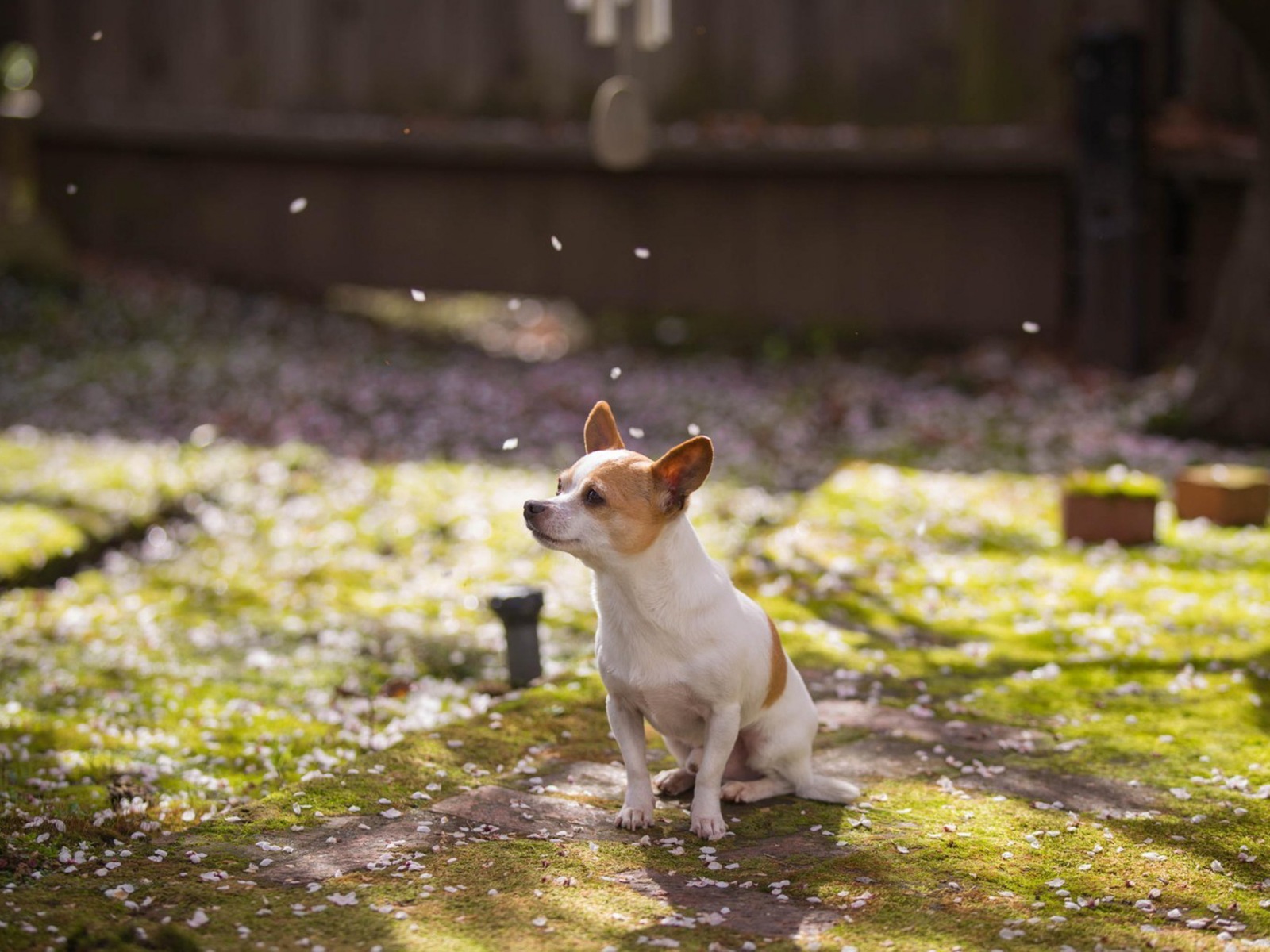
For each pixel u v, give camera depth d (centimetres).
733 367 1194
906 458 919
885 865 331
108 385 1062
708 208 1278
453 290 1342
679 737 365
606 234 1305
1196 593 605
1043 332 1210
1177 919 303
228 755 430
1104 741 425
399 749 408
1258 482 737
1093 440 937
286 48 1320
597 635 356
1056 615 577
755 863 331
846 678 492
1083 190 1132
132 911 296
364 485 828
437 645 559
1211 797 379
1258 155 920
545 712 446
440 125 1293
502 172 1310
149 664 526
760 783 378
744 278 1280
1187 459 891
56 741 431
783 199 1259
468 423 1018
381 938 287
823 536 715
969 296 1228
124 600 622
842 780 393
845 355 1209
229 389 1072
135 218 1384
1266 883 323
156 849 335
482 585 650
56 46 1365
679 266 1294
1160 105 1152
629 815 354
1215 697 465
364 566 681
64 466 832
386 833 346
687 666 341
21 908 294
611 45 1255
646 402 1080
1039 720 448
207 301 1304
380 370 1159
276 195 1357
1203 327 1157
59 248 1314
